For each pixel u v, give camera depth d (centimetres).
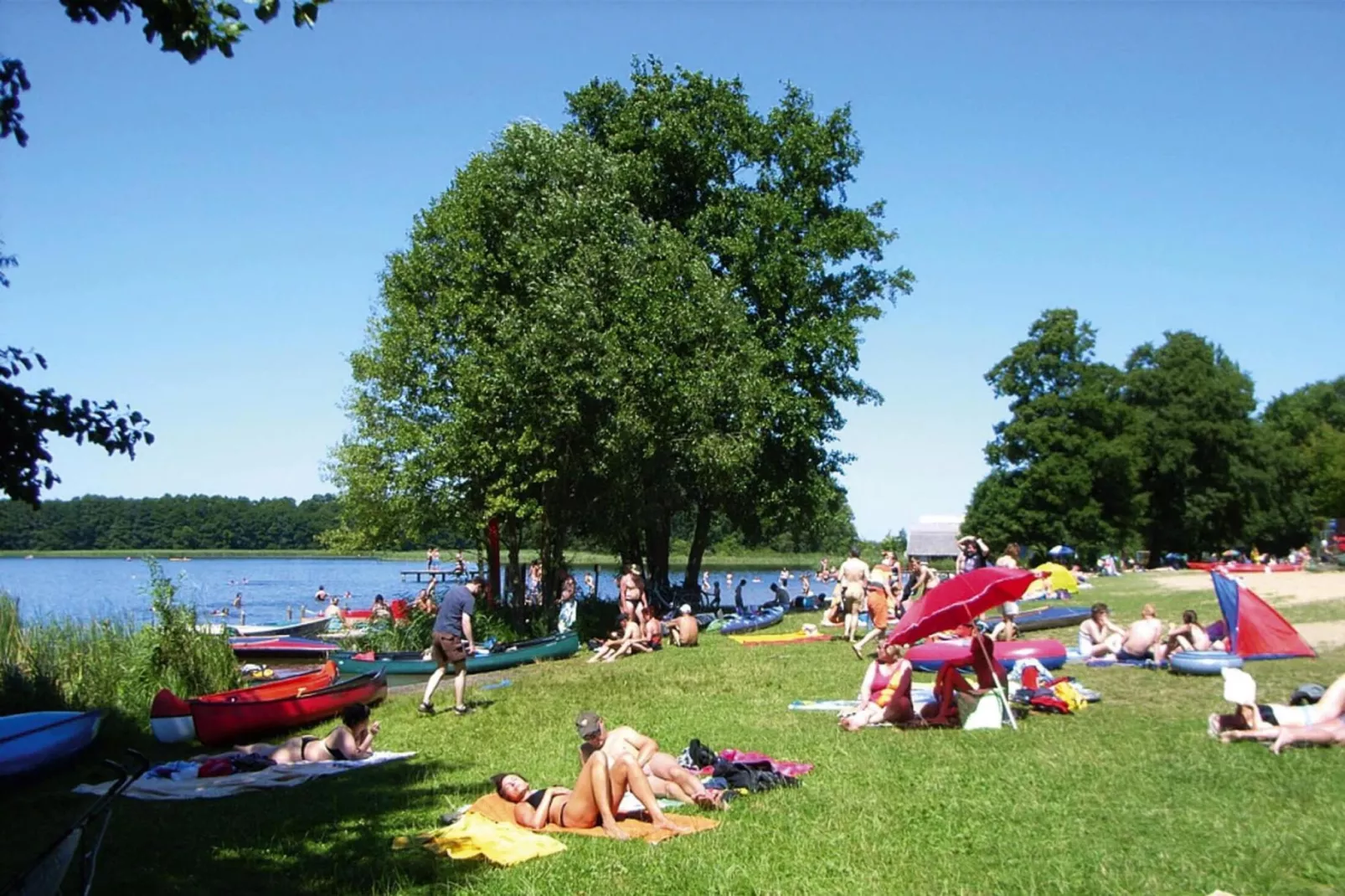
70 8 783
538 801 959
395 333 2998
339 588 7338
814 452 3869
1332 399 9631
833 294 3891
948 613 1338
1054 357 6750
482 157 3120
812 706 1555
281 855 885
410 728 1556
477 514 2938
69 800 1139
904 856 794
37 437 909
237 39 765
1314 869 723
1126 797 924
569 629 2806
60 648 1886
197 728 1512
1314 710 1138
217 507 11631
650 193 3606
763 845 835
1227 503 7338
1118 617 2714
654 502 3516
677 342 3100
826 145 3788
